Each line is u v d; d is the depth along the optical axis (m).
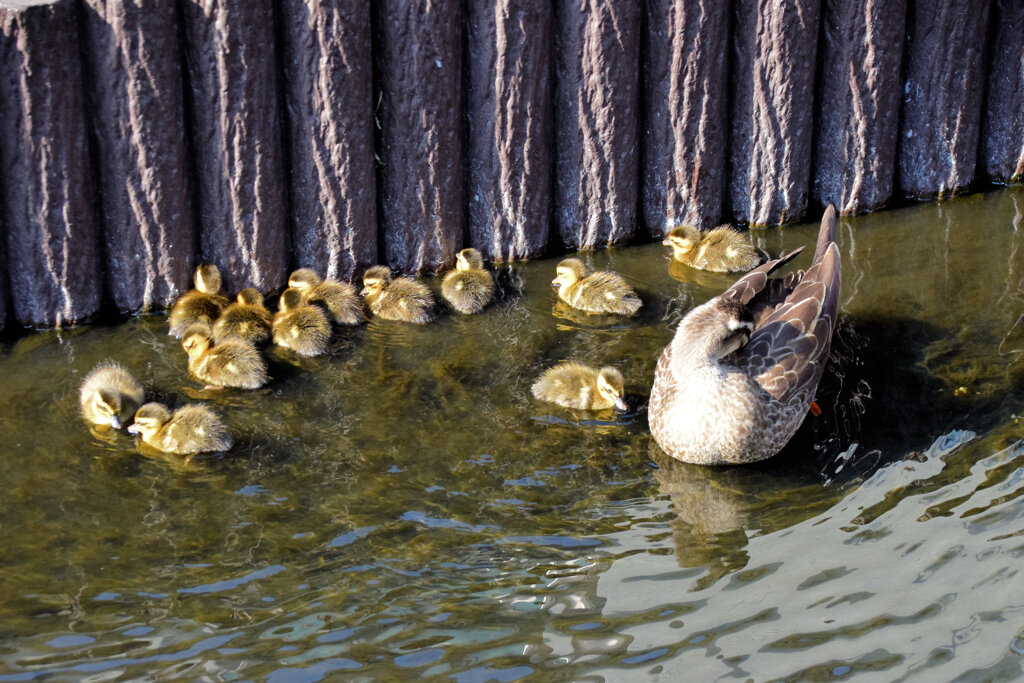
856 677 5.61
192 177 8.83
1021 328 8.78
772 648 5.82
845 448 7.54
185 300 8.79
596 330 9.03
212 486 7.21
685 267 9.89
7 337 8.72
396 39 8.80
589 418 7.96
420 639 5.93
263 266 9.16
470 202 9.71
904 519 6.76
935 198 10.76
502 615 6.09
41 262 8.55
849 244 10.09
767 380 7.39
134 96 8.27
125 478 7.29
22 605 6.20
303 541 6.71
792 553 6.53
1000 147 10.81
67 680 5.68
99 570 6.48
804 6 9.50
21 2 7.85
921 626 5.92
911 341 8.68
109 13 8.02
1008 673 5.61
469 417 7.95
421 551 6.61
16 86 7.97
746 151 10.08
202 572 6.45
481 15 8.96
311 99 8.73
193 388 8.26
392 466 7.41
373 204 9.32
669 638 5.91
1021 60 10.43
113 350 8.64
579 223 9.99
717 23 9.43
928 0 9.96
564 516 6.94
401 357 8.66
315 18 8.46
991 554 6.40
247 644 5.91
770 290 8.52
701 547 6.62
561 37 9.30
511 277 9.74
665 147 9.87
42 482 7.23
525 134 9.38
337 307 9.03
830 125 10.20
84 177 8.45
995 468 7.17
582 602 6.18
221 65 8.38
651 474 7.38
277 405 8.07
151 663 5.79
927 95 10.30
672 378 7.54
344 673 5.71
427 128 9.10
